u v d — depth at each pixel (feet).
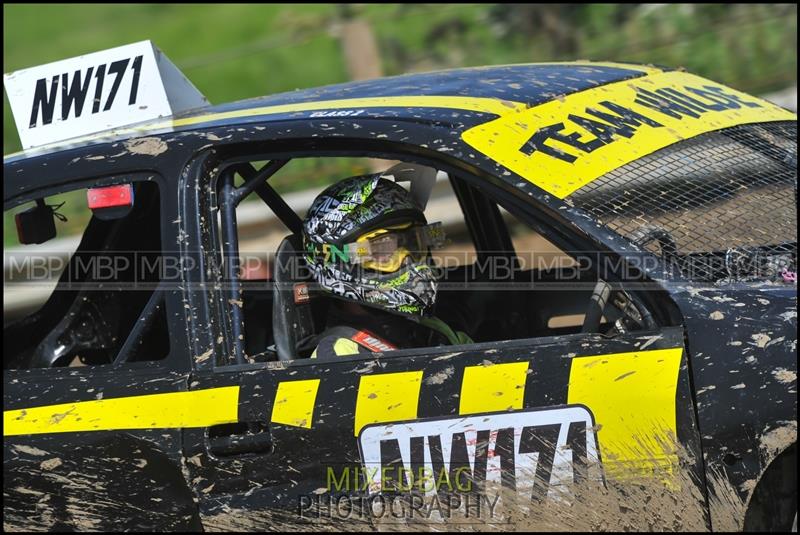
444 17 127.44
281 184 84.94
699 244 28.55
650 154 30.48
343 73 133.59
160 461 29.32
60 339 35.94
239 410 28.86
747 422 26.17
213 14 170.91
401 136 29.63
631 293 27.73
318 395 28.63
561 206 28.32
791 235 29.22
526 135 29.81
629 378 26.94
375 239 31.37
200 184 30.58
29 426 30.19
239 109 33.53
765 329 26.50
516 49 121.80
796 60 100.12
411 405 28.12
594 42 113.29
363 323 32.09
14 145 111.14
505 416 27.66
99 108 35.50
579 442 27.30
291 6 157.17
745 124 33.94
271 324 37.70
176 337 29.89
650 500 27.22
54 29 184.85
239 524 29.35
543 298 40.16
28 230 34.65
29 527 30.53
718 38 105.60
